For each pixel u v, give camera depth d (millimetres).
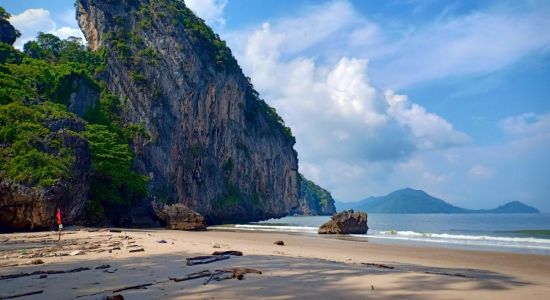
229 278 11266
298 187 147875
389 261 19594
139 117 90938
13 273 12844
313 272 12594
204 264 14758
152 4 108188
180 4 121250
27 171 38312
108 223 52875
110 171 53531
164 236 33406
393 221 112750
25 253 18406
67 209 42156
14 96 51562
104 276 12055
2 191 36906
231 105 119688
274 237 37500
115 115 87375
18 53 75438
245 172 122312
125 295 9195
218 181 111125
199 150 104375
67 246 21984
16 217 37438
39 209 37688
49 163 40438
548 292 9844
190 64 104938
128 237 28938
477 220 123812
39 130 43625
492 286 10430
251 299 8680
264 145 132750
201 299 8672
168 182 92375
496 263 20047
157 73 97875
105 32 101188
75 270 13180
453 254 23797
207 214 104000
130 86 93125
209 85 110875
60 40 102375
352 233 45344
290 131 153750
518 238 39781
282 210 138000
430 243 33094
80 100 75750
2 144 40688
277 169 138000
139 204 60656
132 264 14852
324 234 44594
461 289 9969
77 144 46125
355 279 11234
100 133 59906
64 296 9281
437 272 15328
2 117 42969
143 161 84312
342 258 19672
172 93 99500
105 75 95000
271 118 146750
